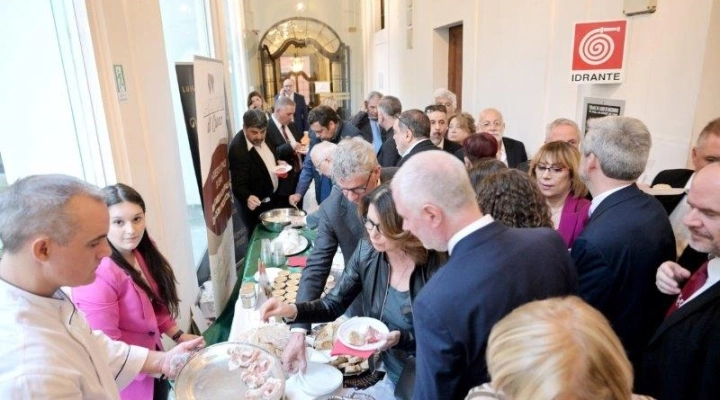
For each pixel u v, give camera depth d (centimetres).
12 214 85
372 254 151
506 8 421
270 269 224
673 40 229
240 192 337
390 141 372
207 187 253
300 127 708
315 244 186
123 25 195
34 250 86
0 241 95
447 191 98
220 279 277
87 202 91
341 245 181
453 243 101
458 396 97
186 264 267
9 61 163
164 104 244
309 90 1192
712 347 97
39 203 86
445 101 430
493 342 67
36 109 171
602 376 58
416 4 717
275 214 310
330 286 195
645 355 114
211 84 271
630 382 61
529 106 388
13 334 85
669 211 180
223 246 290
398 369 142
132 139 199
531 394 58
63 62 170
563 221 180
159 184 229
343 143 173
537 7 367
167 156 244
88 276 94
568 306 67
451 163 101
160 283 180
